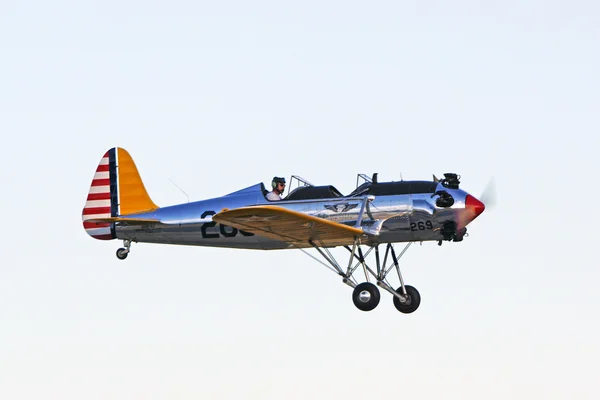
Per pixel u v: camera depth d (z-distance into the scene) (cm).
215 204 7081
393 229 6612
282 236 6438
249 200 6975
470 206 6550
